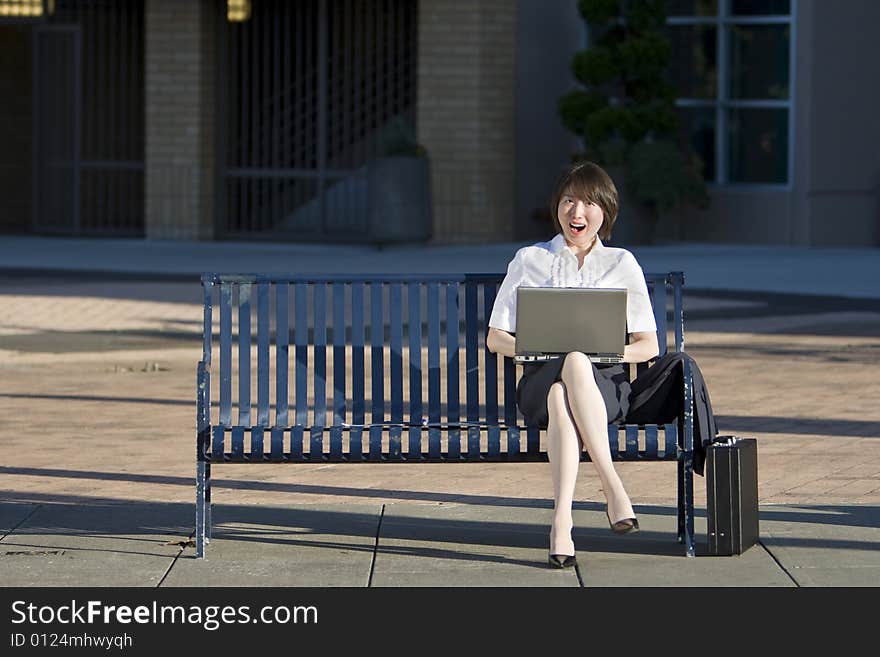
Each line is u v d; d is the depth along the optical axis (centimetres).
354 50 3288
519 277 841
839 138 3112
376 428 827
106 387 1404
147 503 934
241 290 835
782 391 1366
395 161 3005
